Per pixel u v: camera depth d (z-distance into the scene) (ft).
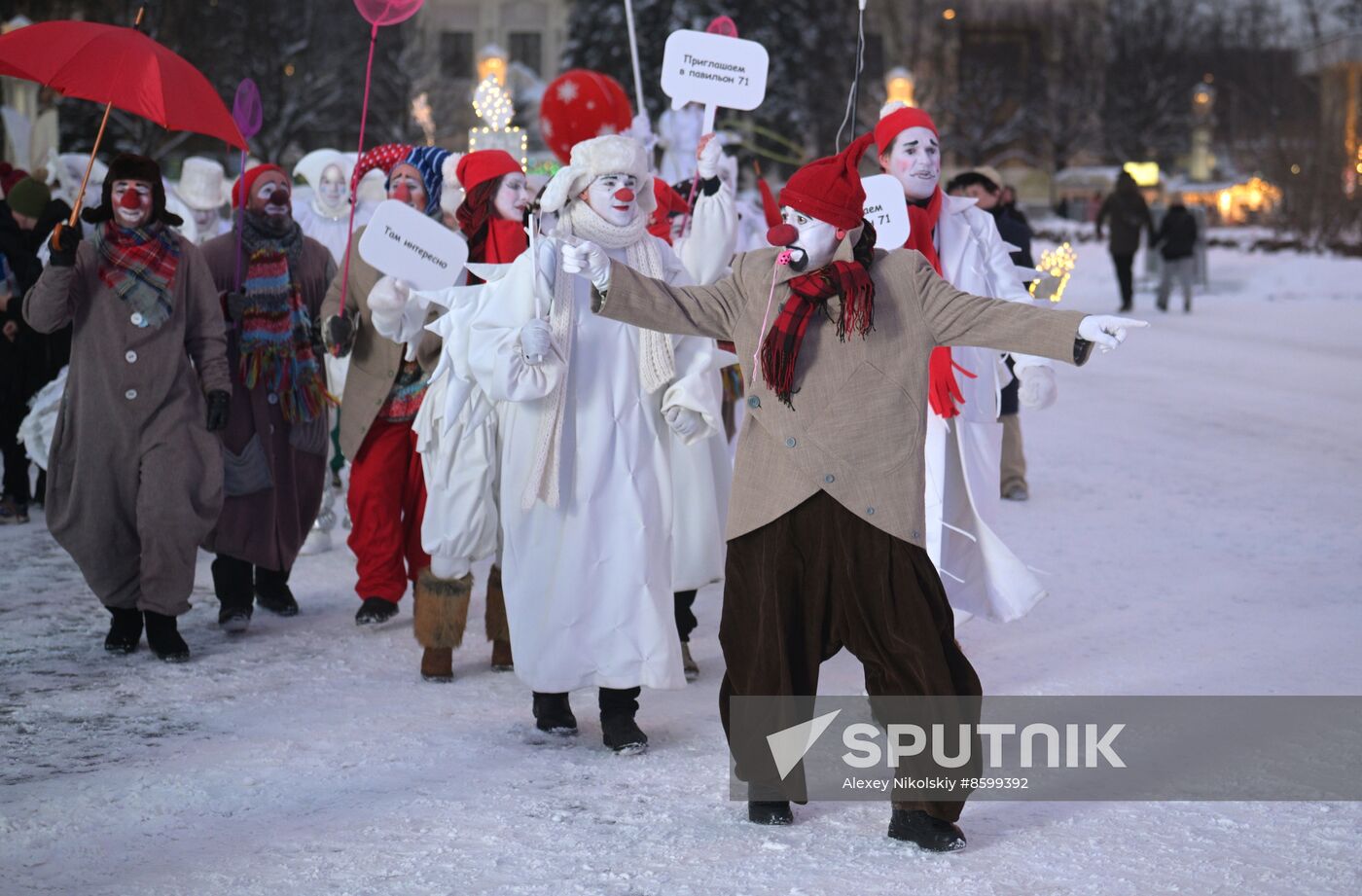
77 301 20.43
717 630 22.62
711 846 13.64
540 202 17.39
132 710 18.22
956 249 19.51
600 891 12.51
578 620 16.63
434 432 19.47
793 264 14.10
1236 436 41.45
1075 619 22.34
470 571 19.67
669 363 16.87
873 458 13.89
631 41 21.12
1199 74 236.63
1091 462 37.50
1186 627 21.71
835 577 13.97
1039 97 221.25
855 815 14.53
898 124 19.52
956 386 18.21
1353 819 14.20
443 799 15.01
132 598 20.75
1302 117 130.11
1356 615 22.20
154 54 20.07
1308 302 91.50
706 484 19.11
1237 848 13.48
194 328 21.01
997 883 12.65
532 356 16.03
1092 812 14.53
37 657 20.80
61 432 20.57
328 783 15.49
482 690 19.31
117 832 14.10
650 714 18.29
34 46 19.74
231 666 20.36
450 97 181.78
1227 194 193.06
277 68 148.05
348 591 25.23
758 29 151.94
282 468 22.89
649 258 17.37
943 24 211.00
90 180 39.42
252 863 13.24
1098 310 86.94
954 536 18.44
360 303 21.26
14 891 12.65
